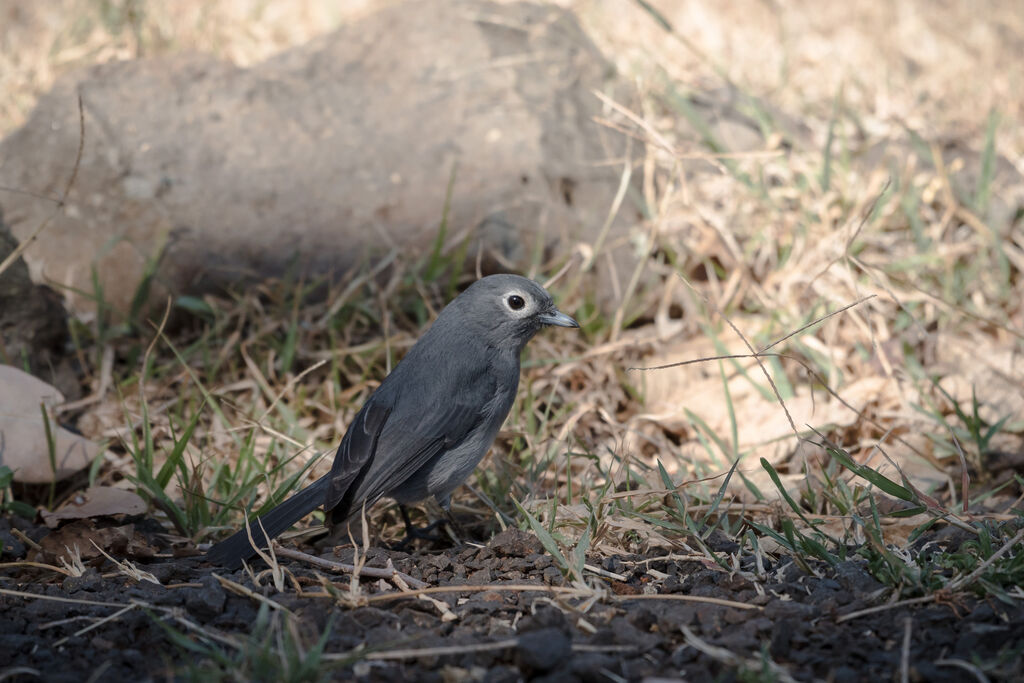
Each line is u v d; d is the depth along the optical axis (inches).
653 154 516.4
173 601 277.7
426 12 538.0
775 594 275.4
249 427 370.6
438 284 462.6
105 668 245.4
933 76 697.6
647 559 299.7
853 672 235.9
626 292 477.4
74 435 365.4
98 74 501.7
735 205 509.0
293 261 461.4
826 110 637.9
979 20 783.1
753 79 660.1
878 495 339.6
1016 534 294.5
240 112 495.2
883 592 268.2
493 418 344.8
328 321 442.9
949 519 296.2
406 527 355.6
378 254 466.6
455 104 503.8
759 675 229.5
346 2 731.4
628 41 673.6
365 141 492.1
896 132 590.6
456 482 342.3
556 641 239.3
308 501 315.0
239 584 285.0
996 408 407.2
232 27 681.6
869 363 433.1
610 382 439.5
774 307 451.8
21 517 338.6
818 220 497.4
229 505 336.8
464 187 479.5
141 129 483.5
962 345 441.7
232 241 462.9
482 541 353.4
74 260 456.4
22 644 257.6
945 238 506.6
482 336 344.8
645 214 507.5
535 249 473.1
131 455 370.9
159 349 449.1
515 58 518.6
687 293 477.7
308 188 477.1
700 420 386.0
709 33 713.6
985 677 228.7
